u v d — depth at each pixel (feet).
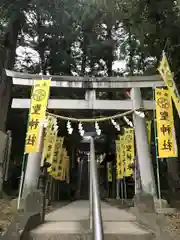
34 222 18.42
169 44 34.01
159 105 28.94
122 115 31.48
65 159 53.06
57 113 36.40
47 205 37.06
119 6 31.58
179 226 20.29
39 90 30.01
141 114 30.89
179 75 36.42
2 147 37.81
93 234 7.59
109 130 58.34
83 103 31.48
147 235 16.29
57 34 50.47
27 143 28.17
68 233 16.26
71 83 32.01
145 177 29.09
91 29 52.42
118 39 56.65
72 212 29.81
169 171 47.19
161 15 32.40
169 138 27.58
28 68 56.80
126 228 18.16
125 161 39.45
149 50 36.63
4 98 43.86
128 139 39.75
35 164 30.09
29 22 46.62
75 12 44.06
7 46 44.01
